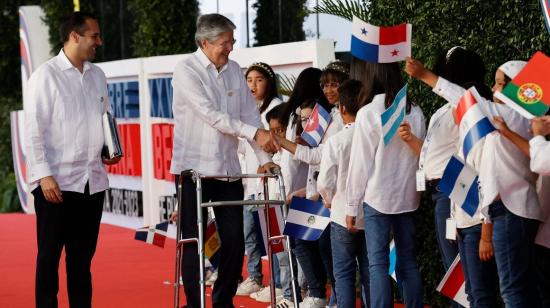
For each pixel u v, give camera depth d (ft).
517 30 30.42
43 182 30.22
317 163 30.96
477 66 27.25
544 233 25.08
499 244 24.66
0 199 91.61
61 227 30.86
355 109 28.66
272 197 34.09
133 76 61.16
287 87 43.45
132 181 63.21
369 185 27.73
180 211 30.07
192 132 30.50
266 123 37.22
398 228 28.07
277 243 29.45
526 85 22.61
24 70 79.46
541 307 25.18
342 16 36.86
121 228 64.69
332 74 31.60
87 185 31.24
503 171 24.39
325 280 33.47
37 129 30.40
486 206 24.40
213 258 30.60
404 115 26.86
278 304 35.01
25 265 51.83
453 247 27.99
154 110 57.82
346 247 29.01
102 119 31.65
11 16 92.63
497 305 27.94
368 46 27.37
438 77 26.27
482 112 23.84
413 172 27.76
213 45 30.09
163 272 47.73
